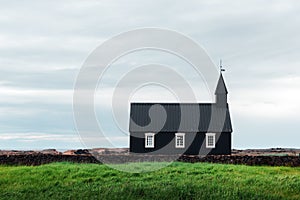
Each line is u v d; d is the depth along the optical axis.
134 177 37.16
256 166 44.44
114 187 33.69
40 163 46.00
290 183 34.91
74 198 31.55
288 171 41.16
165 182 34.88
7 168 41.28
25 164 45.53
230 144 63.94
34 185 35.31
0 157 45.56
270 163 46.44
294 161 46.00
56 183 35.62
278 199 31.27
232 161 47.47
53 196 32.34
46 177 37.19
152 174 38.22
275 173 39.94
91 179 36.44
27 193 33.28
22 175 37.91
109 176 37.59
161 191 32.16
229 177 37.16
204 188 33.12
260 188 33.69
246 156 47.44
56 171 38.69
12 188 34.62
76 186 34.75
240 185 34.47
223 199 30.77
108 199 30.91
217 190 32.72
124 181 35.75
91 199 31.03
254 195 31.81
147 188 32.91
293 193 32.88
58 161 46.41
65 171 38.72
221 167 41.31
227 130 63.75
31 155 46.34
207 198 31.00
